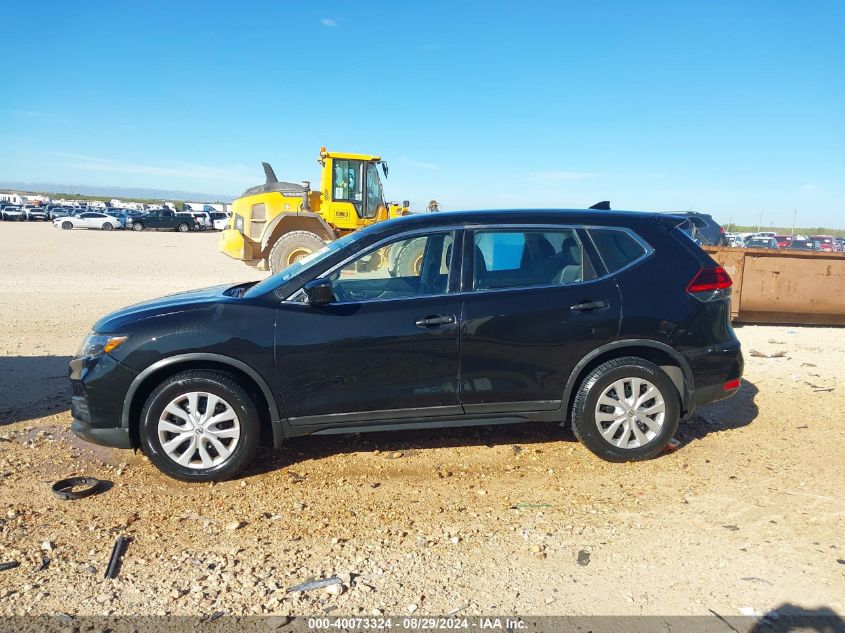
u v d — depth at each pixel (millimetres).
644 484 4359
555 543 3600
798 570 3307
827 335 9992
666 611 2988
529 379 4555
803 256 10359
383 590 3160
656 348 4652
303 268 4586
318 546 3576
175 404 4324
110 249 28125
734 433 5344
